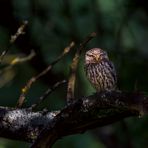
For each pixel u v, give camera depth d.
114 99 5.85
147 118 13.56
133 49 14.51
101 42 14.68
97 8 15.12
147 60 13.94
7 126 7.06
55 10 15.00
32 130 7.00
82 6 15.24
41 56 13.64
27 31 13.41
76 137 15.53
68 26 14.91
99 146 15.69
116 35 14.51
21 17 14.18
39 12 14.67
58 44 14.76
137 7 14.57
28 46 13.45
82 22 15.16
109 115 6.12
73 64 7.06
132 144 13.77
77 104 6.19
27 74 14.75
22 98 7.34
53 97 14.12
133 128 13.70
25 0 14.55
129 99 5.71
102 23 15.14
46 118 6.98
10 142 14.66
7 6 13.20
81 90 14.23
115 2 15.30
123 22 14.63
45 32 14.63
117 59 13.92
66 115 6.29
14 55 12.33
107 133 14.04
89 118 6.21
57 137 6.48
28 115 7.05
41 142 6.50
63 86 13.95
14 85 14.55
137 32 15.28
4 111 7.09
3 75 13.74
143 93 5.64
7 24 13.39
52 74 13.82
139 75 13.55
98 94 6.00
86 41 7.05
